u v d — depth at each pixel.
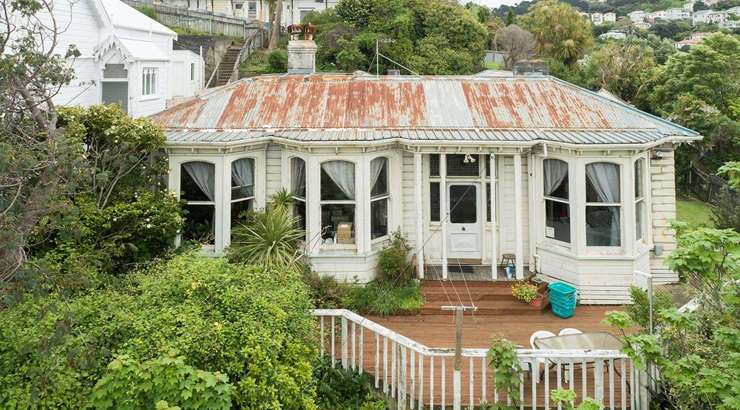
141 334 6.58
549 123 13.03
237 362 6.61
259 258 11.32
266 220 11.99
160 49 22.80
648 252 12.66
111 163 10.96
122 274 9.99
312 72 15.77
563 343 8.40
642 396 7.66
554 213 12.73
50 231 8.60
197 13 40.28
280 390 6.64
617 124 12.96
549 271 12.70
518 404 7.50
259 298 7.35
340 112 13.55
